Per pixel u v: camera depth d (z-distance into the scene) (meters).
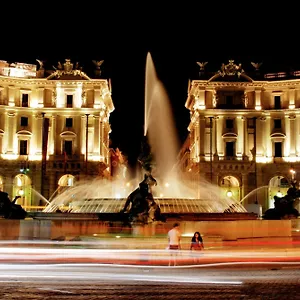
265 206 97.25
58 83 99.06
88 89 99.25
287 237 38.16
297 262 27.94
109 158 126.19
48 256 28.16
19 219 39.06
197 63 104.75
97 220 38.94
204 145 98.94
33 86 99.69
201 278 22.12
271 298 17.52
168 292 18.55
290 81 100.00
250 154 98.81
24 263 26.42
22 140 98.12
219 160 98.06
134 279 21.66
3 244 33.38
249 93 101.00
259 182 97.94
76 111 98.38
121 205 53.28
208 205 54.91
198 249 27.08
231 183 99.69
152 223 37.16
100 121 100.44
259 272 24.38
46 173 96.31
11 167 96.50
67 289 19.11
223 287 19.77
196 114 102.44
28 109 98.69
